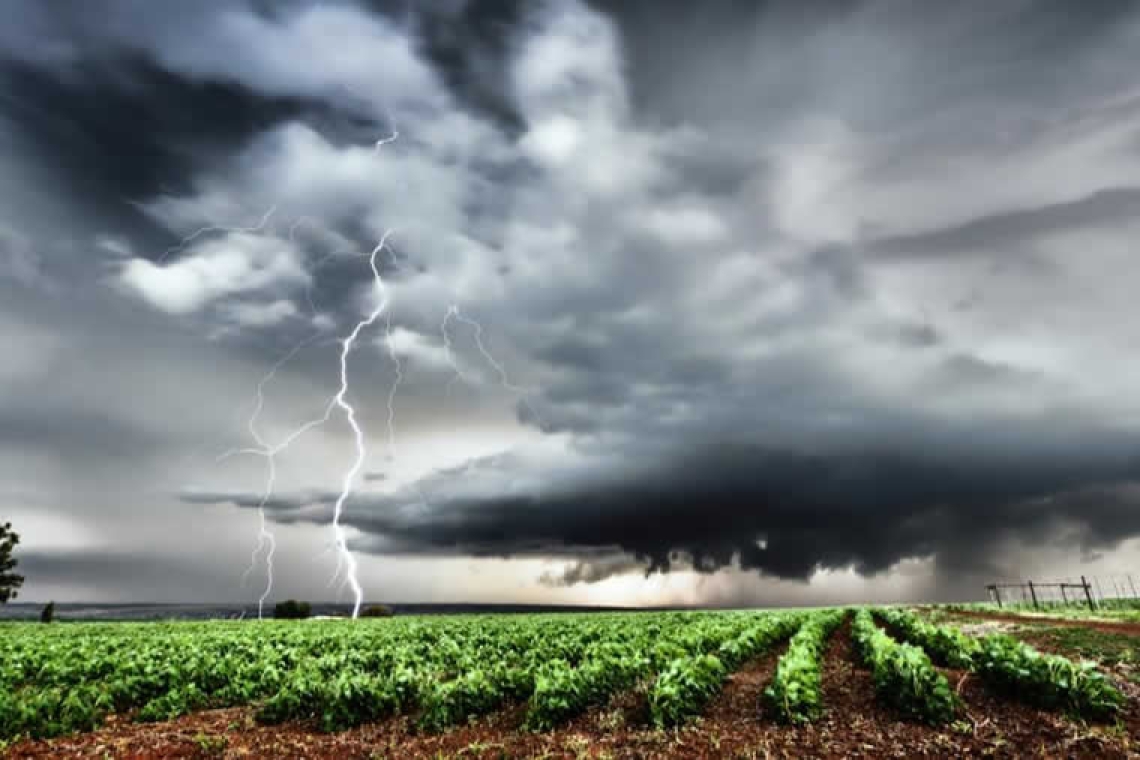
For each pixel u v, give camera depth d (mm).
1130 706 10688
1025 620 33906
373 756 10266
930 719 10367
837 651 21562
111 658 19141
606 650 18219
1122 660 16156
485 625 37781
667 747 9836
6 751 10266
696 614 47344
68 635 32156
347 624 45188
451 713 12422
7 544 62125
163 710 13453
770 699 12266
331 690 12594
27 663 19422
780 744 9750
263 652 21531
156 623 49125
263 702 14867
